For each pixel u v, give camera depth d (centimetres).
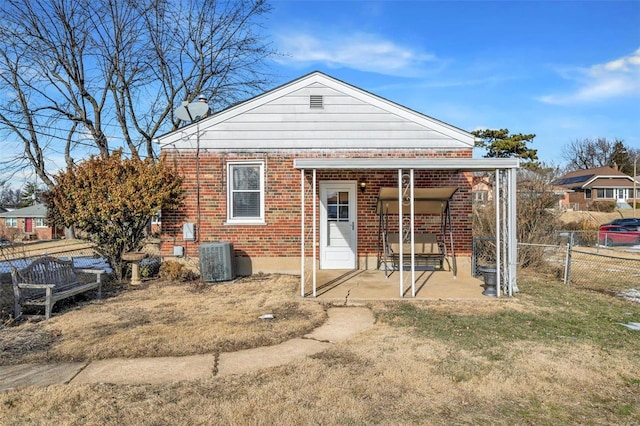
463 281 1008
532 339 587
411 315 718
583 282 1075
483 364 491
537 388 432
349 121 1138
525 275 1198
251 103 1141
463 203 1146
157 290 952
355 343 568
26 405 388
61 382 444
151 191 1048
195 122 1138
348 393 414
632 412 385
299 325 652
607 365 492
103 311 751
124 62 2044
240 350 543
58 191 1038
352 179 1159
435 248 1140
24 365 495
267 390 419
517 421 368
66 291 761
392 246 1149
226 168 1138
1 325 654
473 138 1127
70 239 2838
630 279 1118
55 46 1961
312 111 1138
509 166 841
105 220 1046
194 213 1134
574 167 7219
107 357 519
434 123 1133
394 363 493
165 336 596
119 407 386
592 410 388
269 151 1138
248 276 1116
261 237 1141
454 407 391
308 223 1156
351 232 1168
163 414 372
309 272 1124
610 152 6894
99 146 2112
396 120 1137
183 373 466
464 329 635
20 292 696
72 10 1930
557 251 1325
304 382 438
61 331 626
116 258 1069
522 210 1356
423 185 1148
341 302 812
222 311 751
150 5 1983
